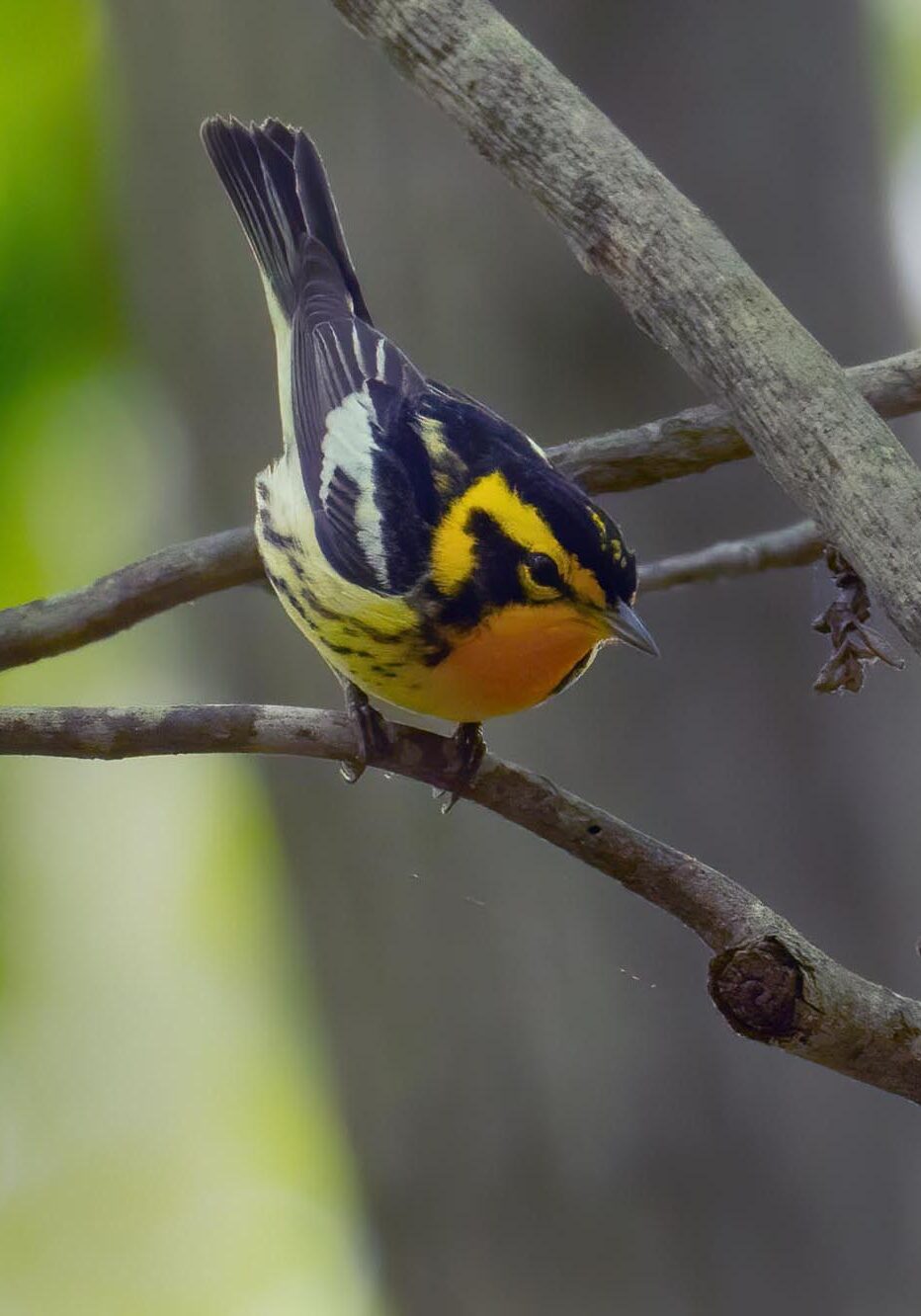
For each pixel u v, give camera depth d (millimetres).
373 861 11656
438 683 7965
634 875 5859
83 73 12461
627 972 11336
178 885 17438
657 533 11219
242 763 12078
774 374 5000
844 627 6055
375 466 8039
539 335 10859
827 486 4828
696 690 11250
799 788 11320
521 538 7609
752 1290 11406
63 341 12820
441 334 10938
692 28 11156
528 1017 11492
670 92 11234
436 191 10828
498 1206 11688
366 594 7828
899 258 12141
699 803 11250
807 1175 11398
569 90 5516
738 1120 11406
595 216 5371
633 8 11031
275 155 9695
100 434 13219
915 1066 5141
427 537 7793
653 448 8195
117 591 8375
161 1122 17484
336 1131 12500
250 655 11852
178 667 15422
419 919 11602
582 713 11234
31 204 12602
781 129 11336
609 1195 11500
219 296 11648
